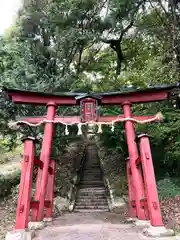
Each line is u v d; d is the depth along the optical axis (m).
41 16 9.84
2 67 8.86
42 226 5.79
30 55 9.52
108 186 10.17
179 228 5.66
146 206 5.70
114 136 10.32
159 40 10.23
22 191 5.04
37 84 8.76
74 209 9.00
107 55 14.93
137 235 4.94
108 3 10.55
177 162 9.27
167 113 8.68
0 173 10.65
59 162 12.57
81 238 4.85
